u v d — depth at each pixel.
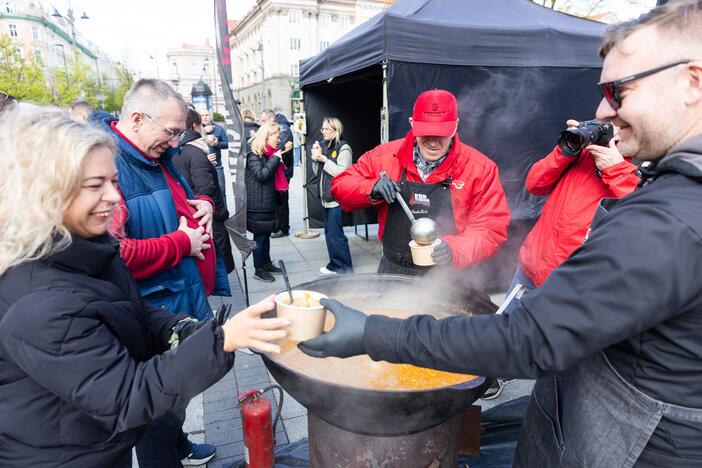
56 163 0.88
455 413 1.18
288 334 1.04
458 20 3.61
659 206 0.72
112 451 1.07
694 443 0.82
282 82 48.81
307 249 5.92
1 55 24.39
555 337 0.74
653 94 0.77
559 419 1.11
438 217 2.31
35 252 0.91
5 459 0.99
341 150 4.62
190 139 3.93
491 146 3.80
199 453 2.14
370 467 1.36
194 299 1.98
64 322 0.87
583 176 2.26
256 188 4.53
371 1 49.62
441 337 0.81
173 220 1.89
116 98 40.97
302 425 2.46
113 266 1.16
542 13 4.18
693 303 0.73
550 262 2.37
